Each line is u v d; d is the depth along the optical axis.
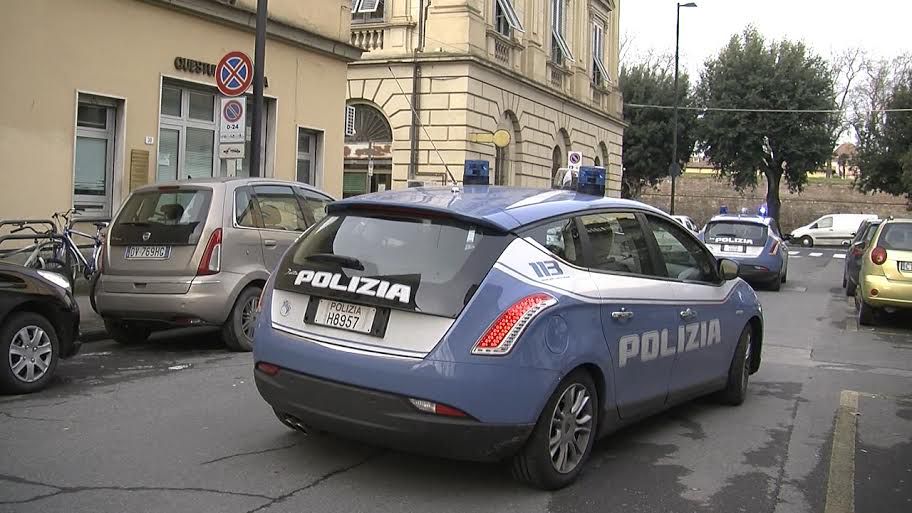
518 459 4.57
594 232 5.16
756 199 58.72
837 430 6.19
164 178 13.59
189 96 14.00
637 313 5.20
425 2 24.08
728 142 44.38
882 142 46.75
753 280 17.69
